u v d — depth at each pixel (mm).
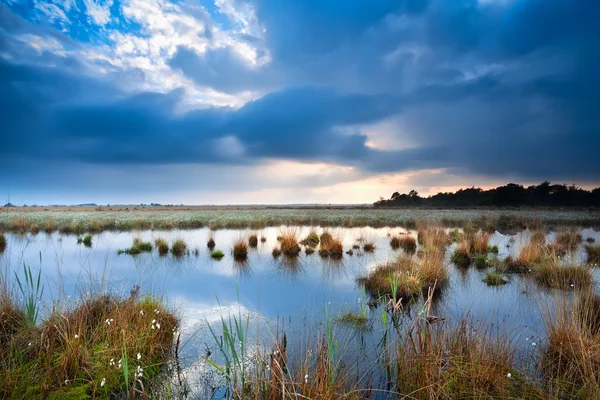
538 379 3826
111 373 4066
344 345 5016
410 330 4180
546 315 5031
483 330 5109
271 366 3621
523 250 11438
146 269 10953
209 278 9695
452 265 11258
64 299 6422
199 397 3818
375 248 15469
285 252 14203
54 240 18297
